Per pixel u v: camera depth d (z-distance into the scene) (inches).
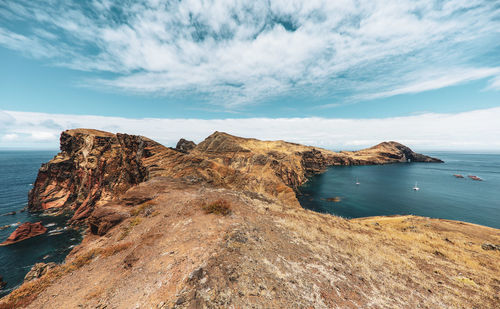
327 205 2765.7
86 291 338.3
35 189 2346.2
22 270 1204.5
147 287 291.7
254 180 2581.2
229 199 796.6
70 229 1784.0
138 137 2454.5
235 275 277.4
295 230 574.9
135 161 2278.5
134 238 540.4
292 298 263.4
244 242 392.2
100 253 484.1
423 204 2827.3
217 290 244.4
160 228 551.5
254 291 257.0
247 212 671.8
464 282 431.8
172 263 339.6
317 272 350.3
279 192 2295.8
